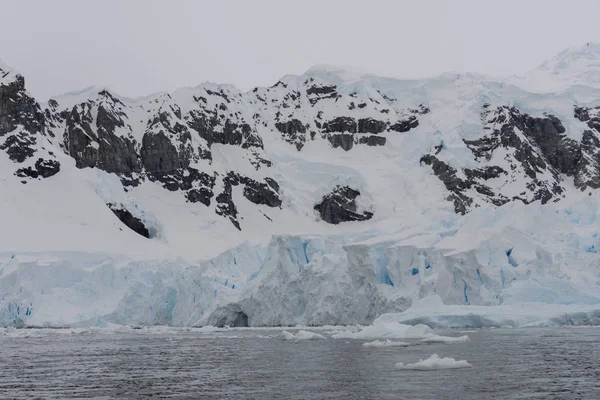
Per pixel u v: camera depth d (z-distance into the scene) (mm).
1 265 112625
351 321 92812
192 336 77562
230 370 41906
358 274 93562
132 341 69875
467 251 87188
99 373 41406
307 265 97812
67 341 70812
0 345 65375
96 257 123250
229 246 162125
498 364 41781
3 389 35156
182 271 112000
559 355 46594
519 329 73438
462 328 75250
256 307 100250
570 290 83062
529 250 91938
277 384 35562
